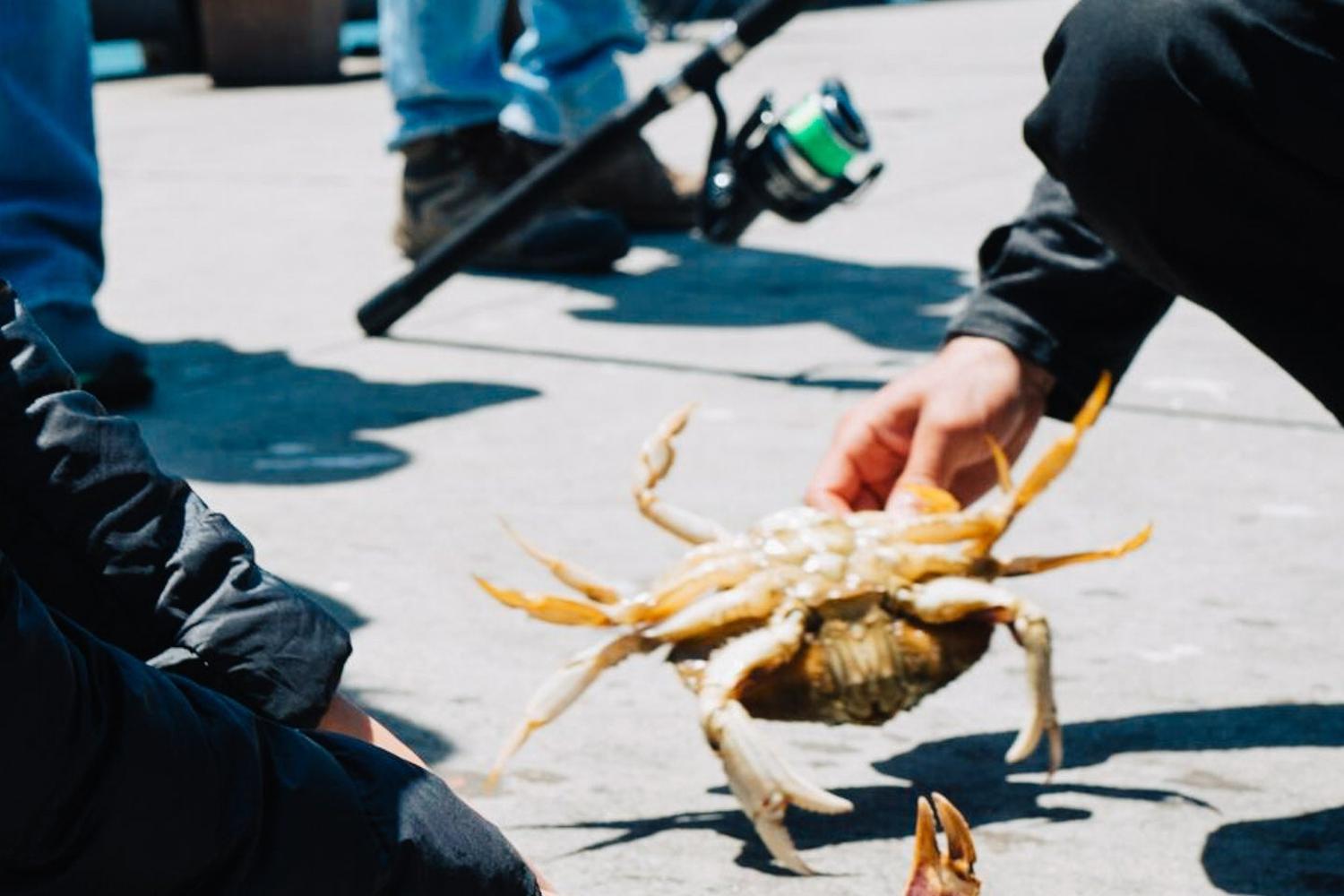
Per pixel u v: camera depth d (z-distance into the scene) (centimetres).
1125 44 183
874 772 216
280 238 585
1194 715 230
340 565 289
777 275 523
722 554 194
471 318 475
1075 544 297
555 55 573
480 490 329
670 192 594
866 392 397
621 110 424
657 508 210
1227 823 201
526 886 145
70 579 138
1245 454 348
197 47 1180
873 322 462
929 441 214
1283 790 208
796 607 187
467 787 212
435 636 259
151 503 139
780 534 195
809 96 414
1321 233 183
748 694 188
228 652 139
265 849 131
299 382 411
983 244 225
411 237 544
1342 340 188
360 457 351
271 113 929
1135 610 267
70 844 123
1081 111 188
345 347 444
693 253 561
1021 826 200
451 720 231
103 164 750
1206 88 179
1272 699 235
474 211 532
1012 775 214
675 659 192
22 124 371
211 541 141
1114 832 198
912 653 189
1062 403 222
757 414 380
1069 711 232
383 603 272
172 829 126
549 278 529
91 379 379
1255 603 270
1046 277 217
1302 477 334
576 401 393
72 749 122
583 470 341
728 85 955
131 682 127
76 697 122
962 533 198
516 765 218
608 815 205
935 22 1342
